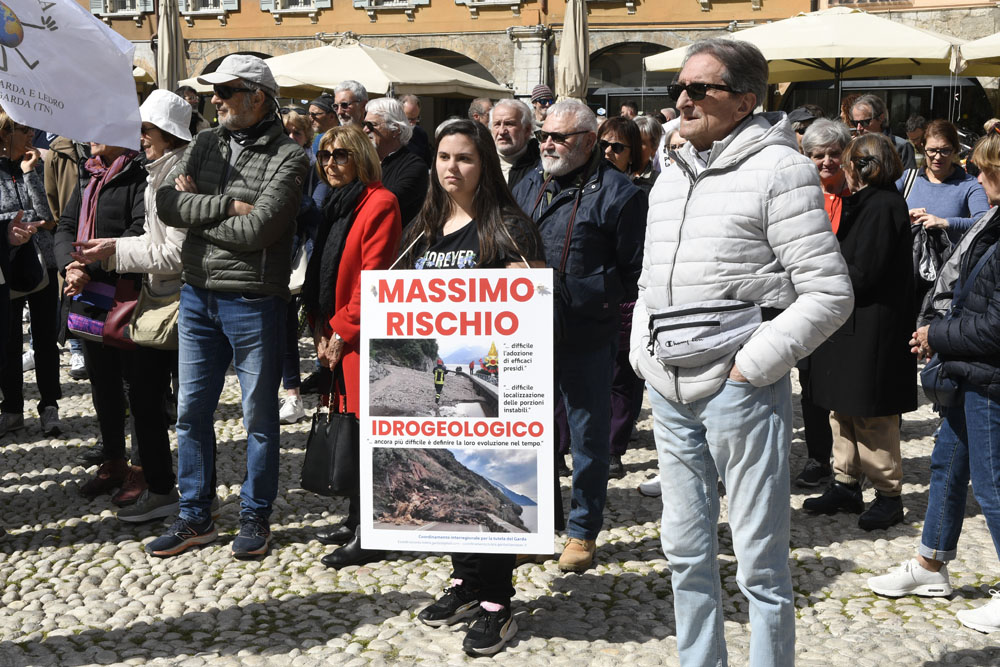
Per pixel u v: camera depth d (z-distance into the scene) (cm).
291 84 1073
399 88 1173
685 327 275
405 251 354
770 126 275
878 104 733
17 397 645
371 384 325
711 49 271
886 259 443
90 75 407
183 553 448
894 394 452
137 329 448
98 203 482
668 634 364
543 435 317
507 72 2297
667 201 287
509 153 491
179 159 453
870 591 402
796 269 267
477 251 339
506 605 357
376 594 402
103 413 518
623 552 448
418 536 327
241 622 377
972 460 347
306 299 436
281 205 412
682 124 279
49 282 630
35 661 346
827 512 493
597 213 400
